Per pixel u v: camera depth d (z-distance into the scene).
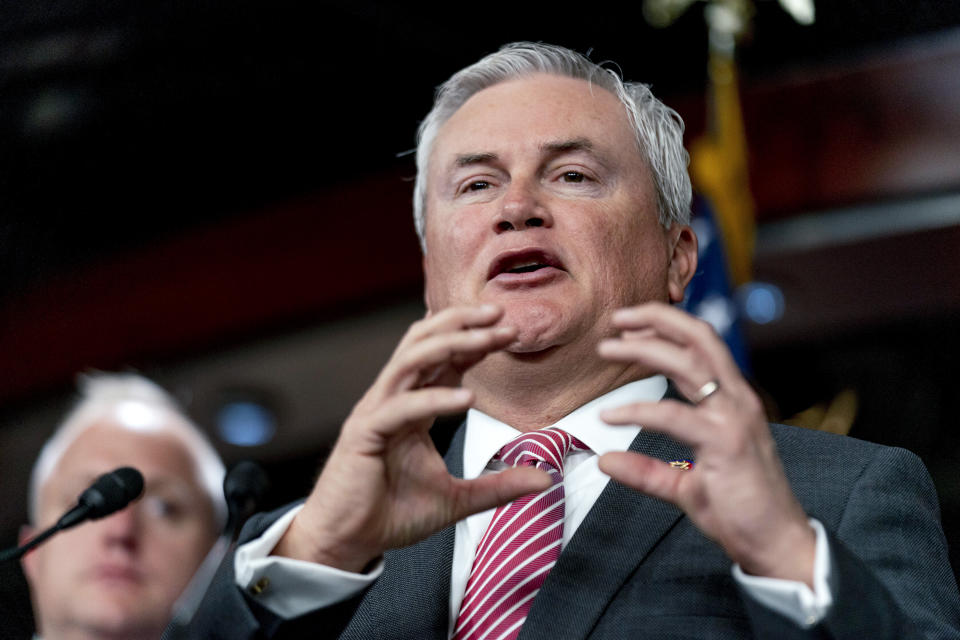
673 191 4.77
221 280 13.62
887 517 3.71
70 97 12.08
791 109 11.98
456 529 4.04
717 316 9.12
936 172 11.73
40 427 13.15
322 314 13.67
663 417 2.90
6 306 13.12
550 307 4.12
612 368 4.26
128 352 13.44
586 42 11.73
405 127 13.08
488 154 4.48
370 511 3.26
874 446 3.99
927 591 3.55
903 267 11.95
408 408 3.12
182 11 11.77
